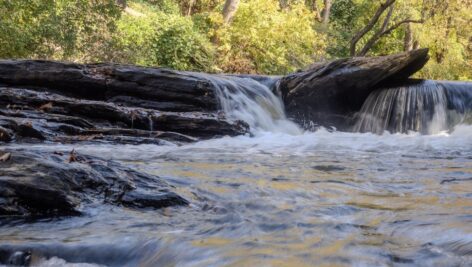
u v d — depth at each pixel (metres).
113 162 4.06
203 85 11.82
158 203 3.55
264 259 2.36
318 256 2.40
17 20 15.34
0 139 7.87
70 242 2.63
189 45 20.16
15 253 2.54
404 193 4.25
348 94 14.08
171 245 2.58
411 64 13.66
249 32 22.47
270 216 3.29
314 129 14.02
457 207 3.59
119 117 9.78
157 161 6.27
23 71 10.95
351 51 27.11
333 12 35.19
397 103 13.73
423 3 26.75
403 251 2.45
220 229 2.95
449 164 6.68
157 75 11.58
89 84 11.19
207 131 10.14
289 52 24.88
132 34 18.59
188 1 27.31
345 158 7.29
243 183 4.54
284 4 28.86
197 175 4.96
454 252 2.41
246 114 12.83
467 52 33.53
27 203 3.28
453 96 13.61
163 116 9.99
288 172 5.55
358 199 3.93
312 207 3.57
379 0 26.14
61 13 16.00
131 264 2.46
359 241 2.65
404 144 9.91
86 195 3.48
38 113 9.27
